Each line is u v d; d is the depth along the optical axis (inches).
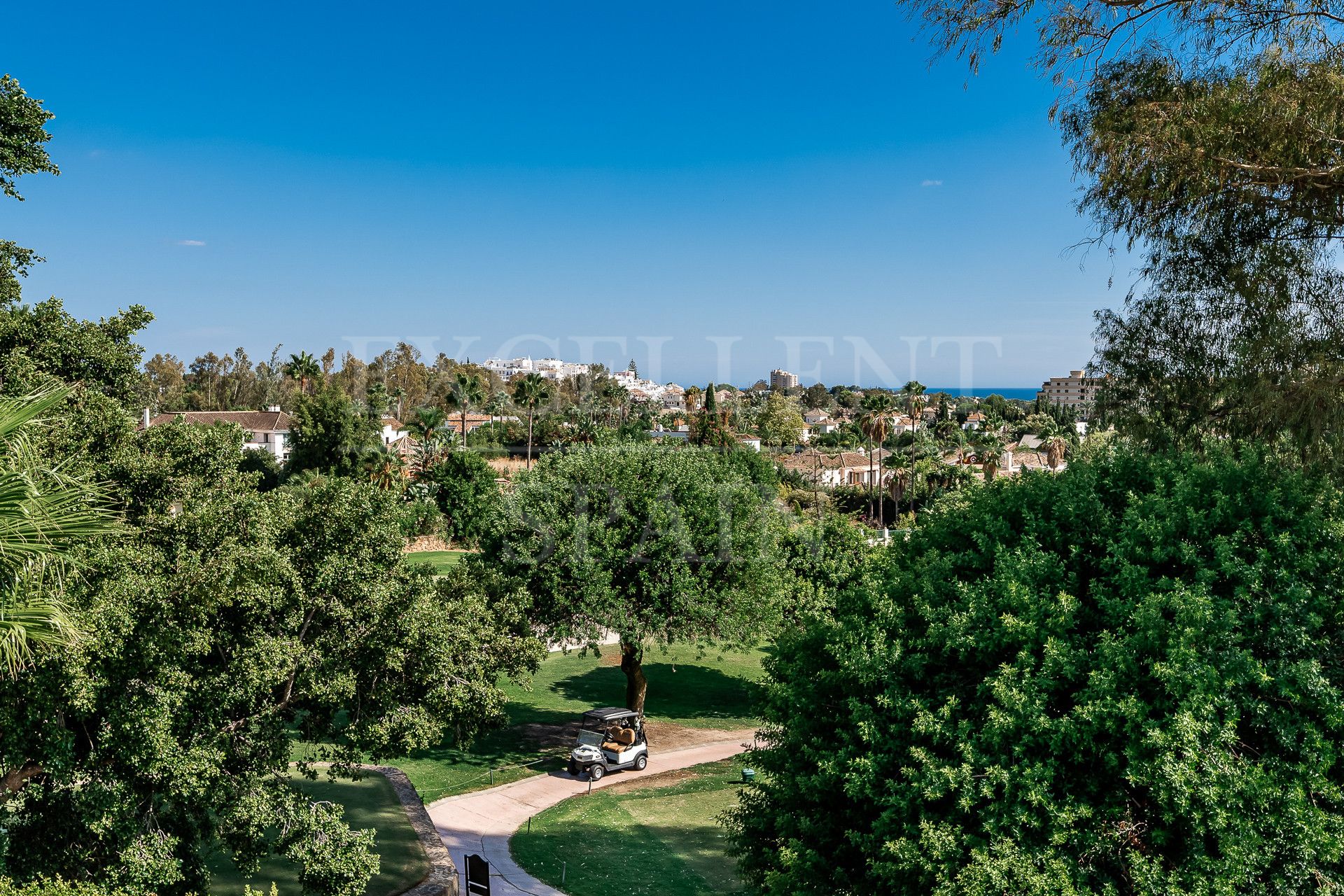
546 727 1112.2
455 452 2388.0
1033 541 457.4
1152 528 418.6
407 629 550.0
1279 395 522.6
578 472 1061.8
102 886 400.2
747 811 525.0
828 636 498.9
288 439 3631.9
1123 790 362.3
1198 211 561.6
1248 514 434.9
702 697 1279.5
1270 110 494.3
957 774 358.9
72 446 515.5
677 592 1001.5
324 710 557.0
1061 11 546.6
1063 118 602.5
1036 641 396.8
